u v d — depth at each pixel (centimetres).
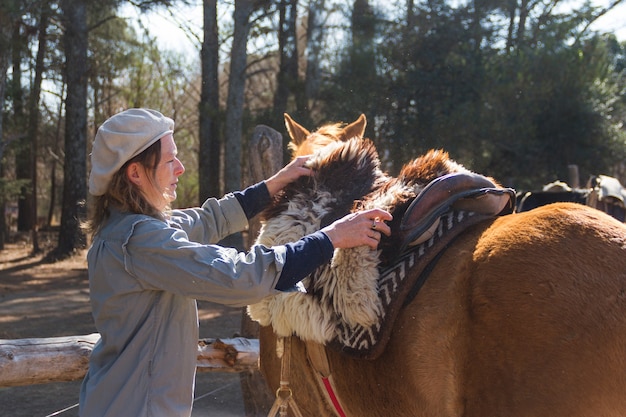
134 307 196
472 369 190
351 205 245
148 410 192
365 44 1789
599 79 2061
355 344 215
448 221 220
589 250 185
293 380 262
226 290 190
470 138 1775
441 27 1780
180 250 191
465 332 194
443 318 200
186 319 203
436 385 200
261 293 192
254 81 2598
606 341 174
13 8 1461
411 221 218
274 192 263
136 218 197
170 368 197
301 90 1833
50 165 3841
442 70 1766
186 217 246
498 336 186
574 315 178
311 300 225
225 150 1869
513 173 1916
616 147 1942
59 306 1212
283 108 1908
